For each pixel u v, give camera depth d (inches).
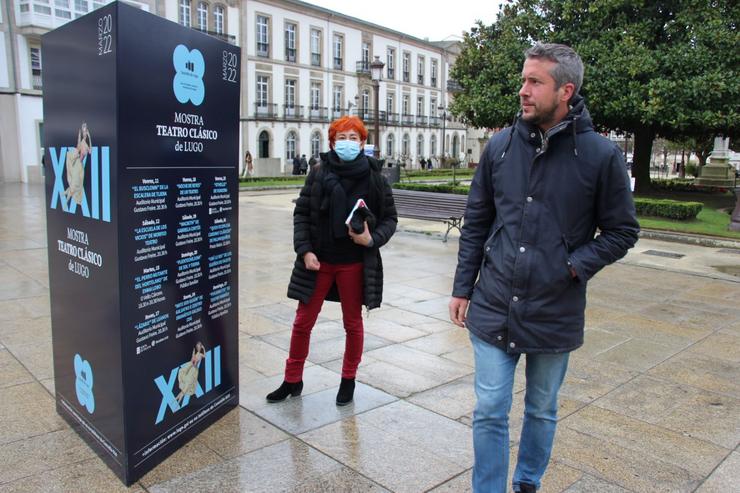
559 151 87.6
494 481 92.5
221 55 120.4
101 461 113.9
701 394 155.2
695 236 431.5
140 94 99.9
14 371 158.4
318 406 141.9
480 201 97.3
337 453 119.9
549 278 87.5
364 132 133.7
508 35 624.1
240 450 120.0
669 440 129.4
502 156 92.0
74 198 109.9
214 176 122.0
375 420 135.2
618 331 210.4
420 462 117.3
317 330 202.1
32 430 125.7
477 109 624.7
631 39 542.6
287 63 1700.3
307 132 1790.1
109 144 98.0
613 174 86.6
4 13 1014.4
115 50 94.2
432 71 2342.5
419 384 157.2
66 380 124.2
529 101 85.8
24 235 390.6
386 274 304.2
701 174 912.3
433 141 2399.1
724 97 524.7
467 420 136.2
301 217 134.3
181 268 115.0
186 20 1417.3
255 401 143.9
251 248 371.9
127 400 104.2
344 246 134.3
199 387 124.9
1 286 251.0
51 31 112.2
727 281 301.0
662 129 652.1
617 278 303.9
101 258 103.8
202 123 116.6
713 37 521.0
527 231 88.5
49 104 115.8
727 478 114.5
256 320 212.5
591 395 153.2
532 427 98.4
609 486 110.8
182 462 114.9
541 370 93.9
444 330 206.5
